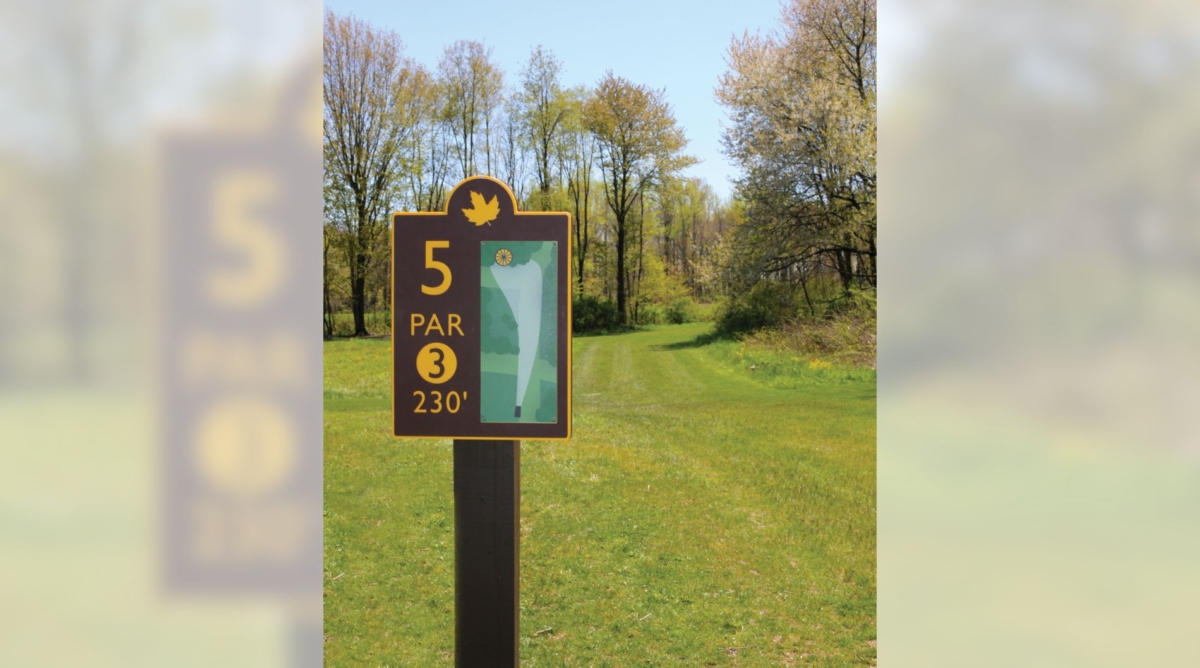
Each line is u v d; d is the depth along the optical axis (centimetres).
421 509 588
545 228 251
